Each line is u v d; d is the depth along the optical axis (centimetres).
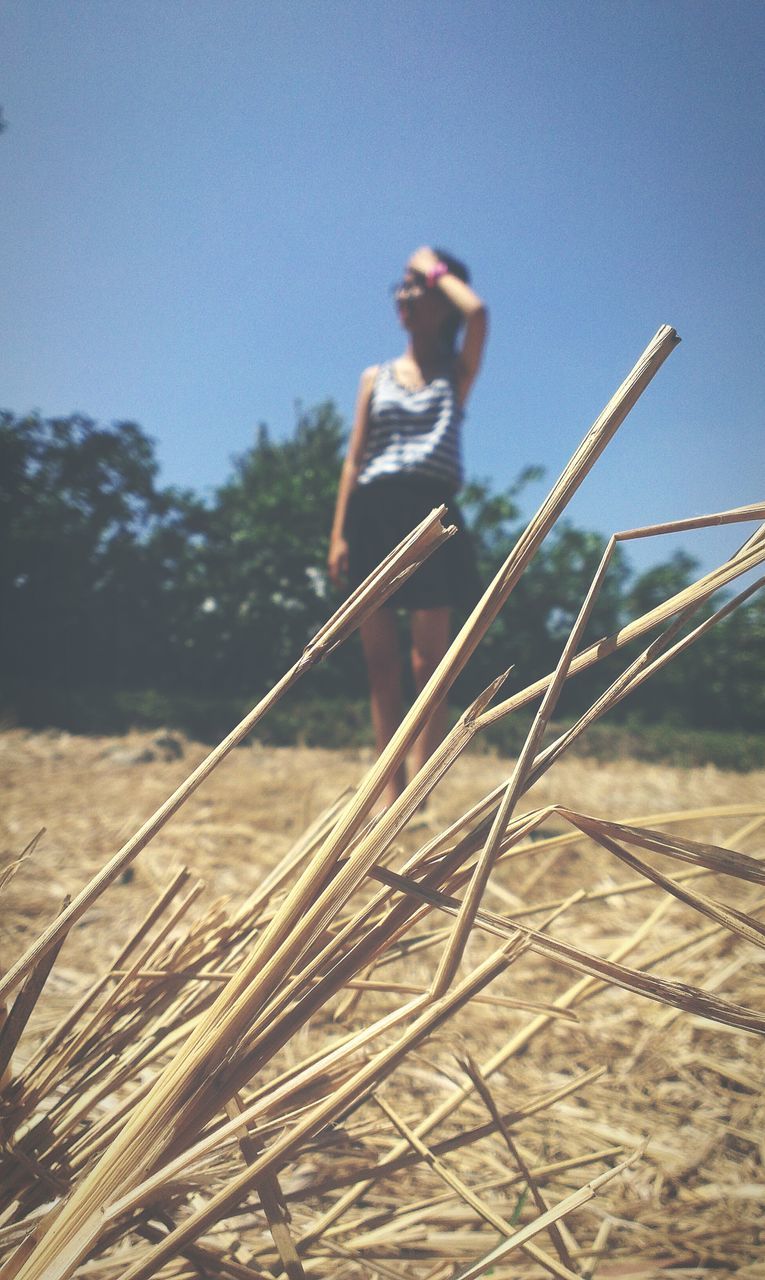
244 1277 67
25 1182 66
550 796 412
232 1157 66
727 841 90
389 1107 81
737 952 182
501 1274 85
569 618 827
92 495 813
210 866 244
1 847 255
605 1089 133
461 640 57
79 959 174
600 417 58
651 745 603
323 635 61
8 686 600
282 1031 56
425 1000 55
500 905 219
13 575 771
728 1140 120
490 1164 110
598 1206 102
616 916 211
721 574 59
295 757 510
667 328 58
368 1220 89
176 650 802
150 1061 74
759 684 801
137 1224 65
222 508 869
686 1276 89
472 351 324
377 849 56
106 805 326
